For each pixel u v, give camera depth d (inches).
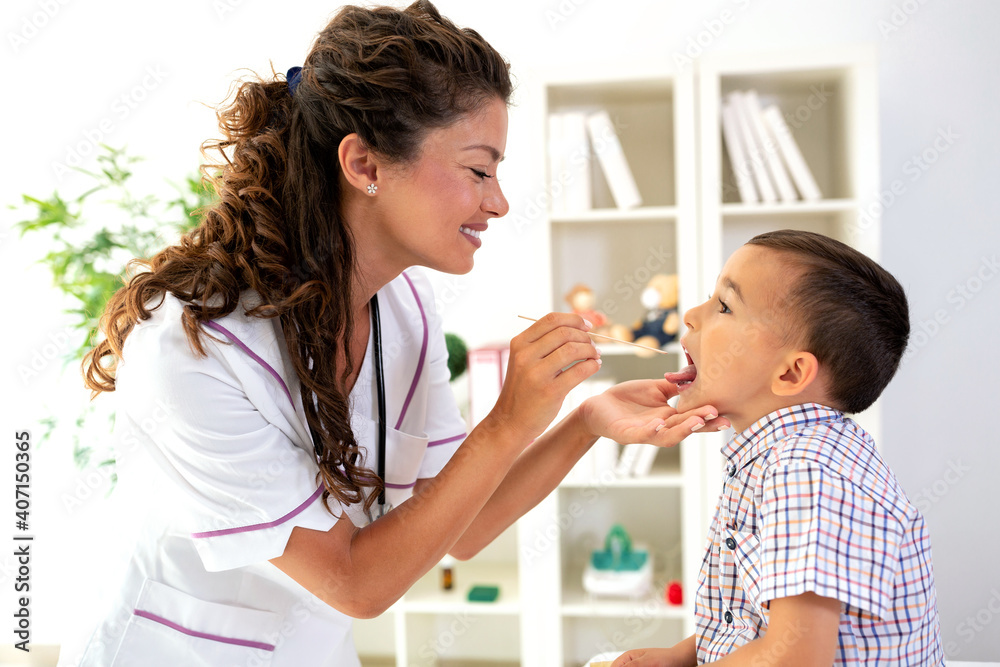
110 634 35.9
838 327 33.3
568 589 88.2
